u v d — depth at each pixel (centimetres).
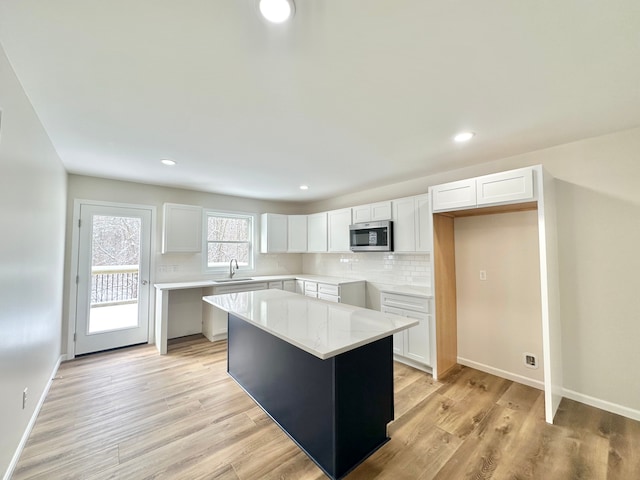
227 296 310
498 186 250
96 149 269
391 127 224
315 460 181
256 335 254
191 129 228
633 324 225
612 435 204
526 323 286
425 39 131
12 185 160
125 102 187
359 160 305
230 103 188
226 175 364
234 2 110
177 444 195
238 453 188
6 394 160
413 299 319
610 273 235
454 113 202
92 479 164
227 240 499
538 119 210
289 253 566
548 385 220
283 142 255
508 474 170
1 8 112
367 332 181
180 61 146
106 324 375
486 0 110
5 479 160
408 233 359
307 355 192
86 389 270
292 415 204
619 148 231
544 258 222
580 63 147
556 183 262
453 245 338
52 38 130
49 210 247
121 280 386
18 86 161
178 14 116
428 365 303
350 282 423
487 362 313
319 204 546
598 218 240
